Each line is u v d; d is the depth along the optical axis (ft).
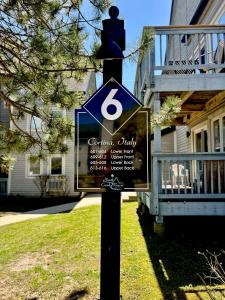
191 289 12.76
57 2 13.58
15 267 16.44
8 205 46.98
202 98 27.84
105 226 8.61
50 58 13.76
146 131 8.77
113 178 8.66
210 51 28.22
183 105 31.09
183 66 22.34
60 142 16.15
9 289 13.51
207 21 32.89
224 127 27.63
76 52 14.17
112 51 9.04
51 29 13.96
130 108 8.89
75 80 15.51
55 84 14.23
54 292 13.01
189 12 41.70
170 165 21.42
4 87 15.11
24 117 16.47
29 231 25.75
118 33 9.22
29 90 14.64
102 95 8.98
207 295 12.16
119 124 8.84
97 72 14.62
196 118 36.01
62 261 17.12
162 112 14.56
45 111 15.56
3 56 15.03
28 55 13.89
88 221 28.81
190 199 21.99
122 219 28.58
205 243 19.65
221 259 16.43
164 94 24.59
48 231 25.27
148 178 8.62
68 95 14.80
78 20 14.24
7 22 13.66
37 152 16.71
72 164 55.72
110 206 8.63
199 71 30.37
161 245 19.29
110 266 8.48
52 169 56.39
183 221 23.70
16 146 15.94
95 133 8.84
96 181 8.70
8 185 56.08
